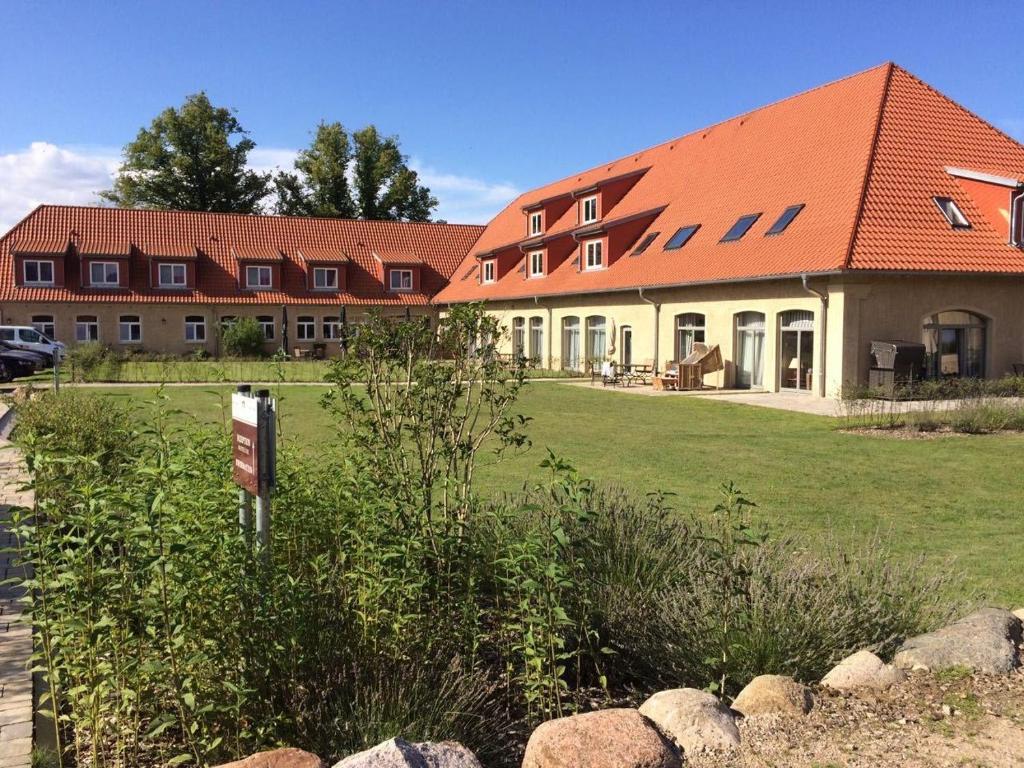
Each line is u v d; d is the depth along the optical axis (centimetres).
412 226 4803
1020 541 778
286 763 303
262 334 4028
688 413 1894
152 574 343
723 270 2331
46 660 416
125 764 361
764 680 390
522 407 2023
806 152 2516
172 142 5534
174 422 1123
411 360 558
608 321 2962
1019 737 342
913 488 1036
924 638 442
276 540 459
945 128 2392
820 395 2077
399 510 467
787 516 880
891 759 327
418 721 365
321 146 5853
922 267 1988
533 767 321
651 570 538
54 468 422
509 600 477
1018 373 2188
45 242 3950
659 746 325
